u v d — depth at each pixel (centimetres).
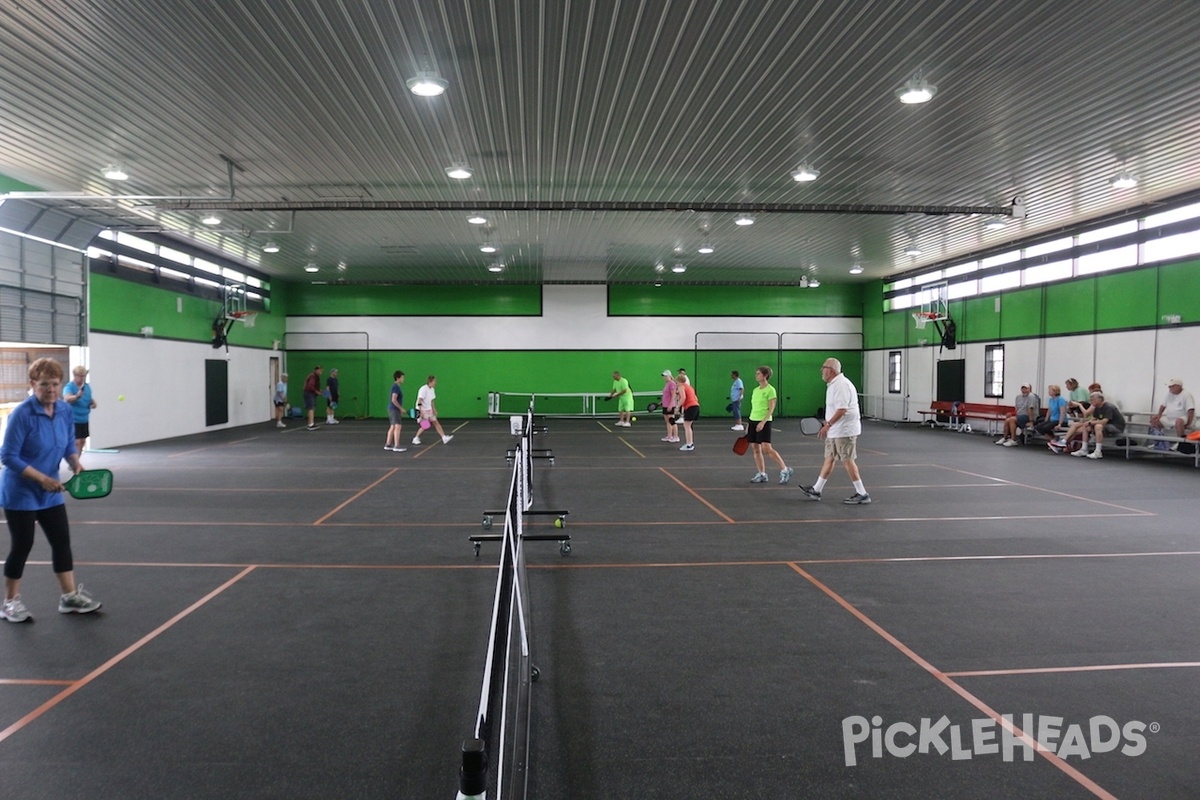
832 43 687
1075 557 646
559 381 2644
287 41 674
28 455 473
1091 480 1105
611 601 523
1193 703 364
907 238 1753
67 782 293
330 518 803
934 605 514
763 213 1446
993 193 1290
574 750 319
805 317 2694
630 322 2653
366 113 867
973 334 2025
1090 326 1605
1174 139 984
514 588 377
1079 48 698
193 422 1909
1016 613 497
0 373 1339
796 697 371
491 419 2580
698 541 703
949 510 860
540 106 848
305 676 395
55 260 1360
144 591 541
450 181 1180
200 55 705
